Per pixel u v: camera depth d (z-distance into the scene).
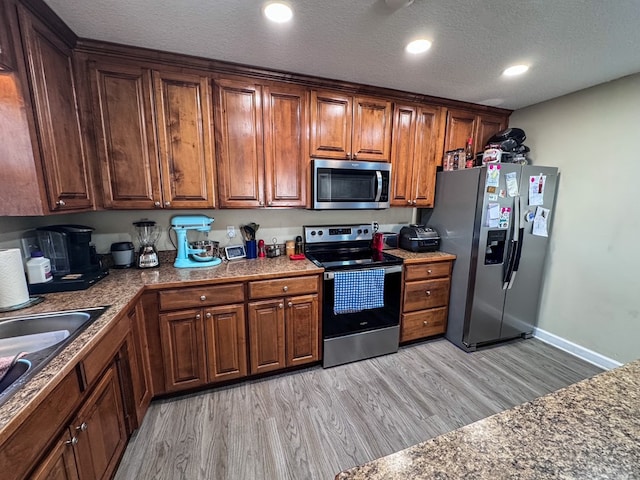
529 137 2.84
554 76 2.14
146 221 2.16
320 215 2.75
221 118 2.01
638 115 2.10
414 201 2.75
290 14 1.42
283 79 2.12
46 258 1.66
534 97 2.59
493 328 2.63
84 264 1.81
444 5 1.34
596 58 1.86
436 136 2.72
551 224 2.68
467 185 2.49
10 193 1.32
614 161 2.24
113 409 1.34
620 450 0.62
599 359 2.38
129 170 1.86
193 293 1.86
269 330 2.09
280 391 2.04
